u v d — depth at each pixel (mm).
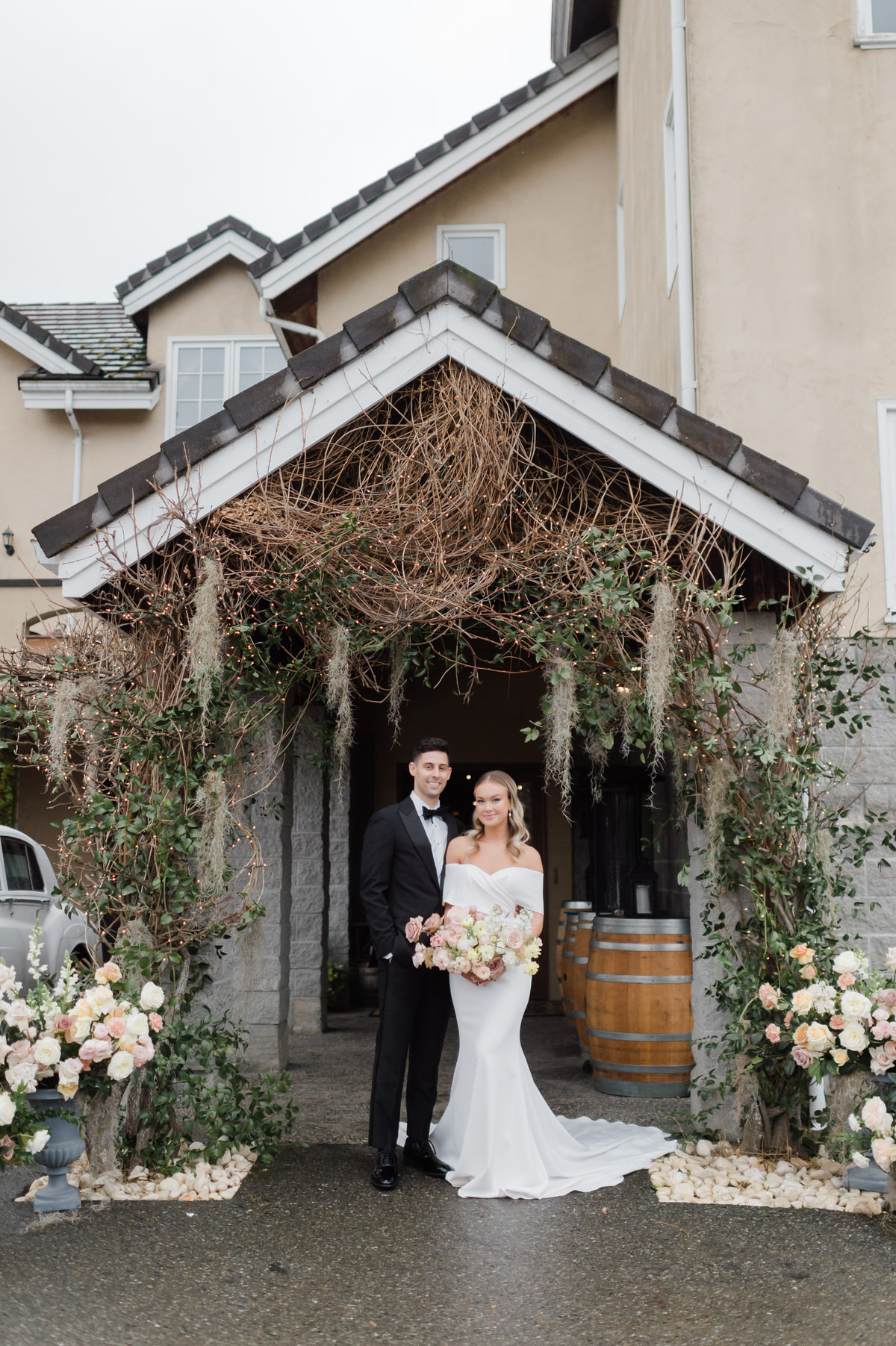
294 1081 6957
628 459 5172
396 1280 3686
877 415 7871
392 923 4887
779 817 5027
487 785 5055
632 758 11461
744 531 5148
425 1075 5016
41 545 5102
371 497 5066
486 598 5109
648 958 6445
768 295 8016
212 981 5211
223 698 5113
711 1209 4430
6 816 13352
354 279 11984
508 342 5156
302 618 5152
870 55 8180
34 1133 4043
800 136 8148
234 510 5105
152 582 5023
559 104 11898
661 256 9266
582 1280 3689
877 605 7594
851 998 4477
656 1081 6414
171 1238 4062
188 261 14117
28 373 13734
